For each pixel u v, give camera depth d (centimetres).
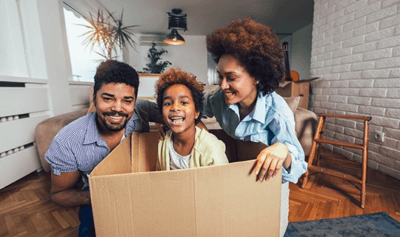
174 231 38
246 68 59
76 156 70
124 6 374
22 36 182
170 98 63
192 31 536
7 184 147
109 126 67
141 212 37
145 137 74
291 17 430
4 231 109
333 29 214
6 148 145
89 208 73
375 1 172
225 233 41
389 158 167
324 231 108
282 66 65
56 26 209
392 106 163
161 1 353
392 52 161
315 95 243
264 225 44
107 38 323
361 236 104
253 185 41
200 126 87
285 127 68
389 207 128
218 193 39
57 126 151
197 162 66
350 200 136
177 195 37
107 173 45
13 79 149
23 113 160
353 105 196
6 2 173
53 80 200
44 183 158
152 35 557
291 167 62
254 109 70
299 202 135
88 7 330
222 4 366
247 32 58
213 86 249
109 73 60
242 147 83
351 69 197
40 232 108
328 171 144
